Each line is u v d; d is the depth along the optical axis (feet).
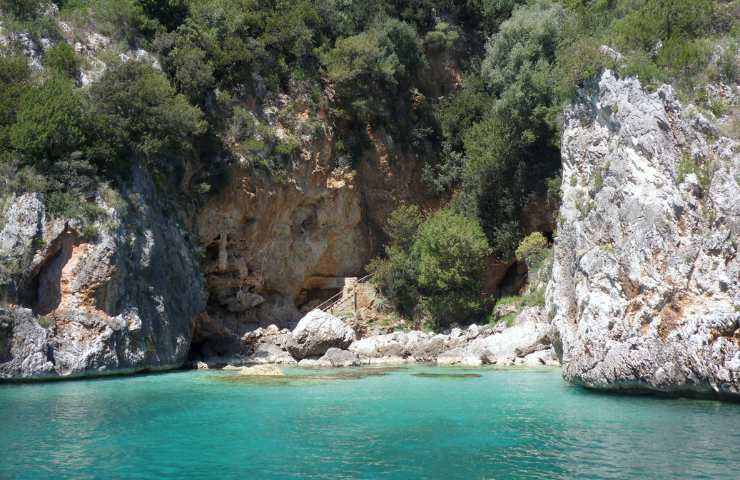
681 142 69.56
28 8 112.98
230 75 138.21
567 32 134.62
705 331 60.13
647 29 79.66
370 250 157.07
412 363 115.65
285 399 70.23
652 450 44.27
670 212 66.59
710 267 62.69
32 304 90.74
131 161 105.81
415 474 39.27
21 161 93.81
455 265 135.64
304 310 149.07
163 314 103.91
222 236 129.90
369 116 156.56
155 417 58.95
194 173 124.67
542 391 74.95
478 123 160.76
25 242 89.56
